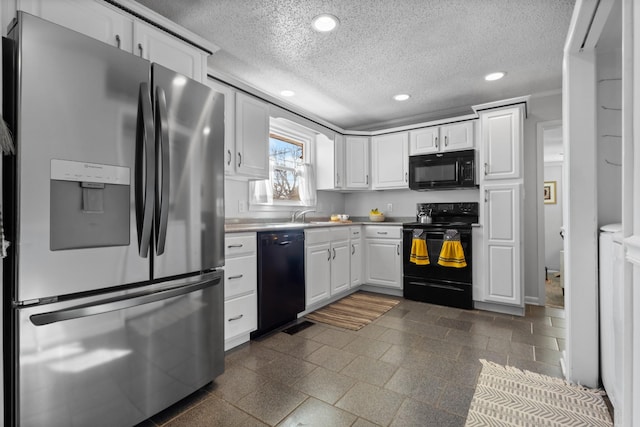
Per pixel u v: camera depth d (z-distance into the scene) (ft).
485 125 10.54
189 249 5.37
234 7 6.33
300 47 7.87
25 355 3.68
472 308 10.72
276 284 8.63
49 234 3.86
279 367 6.66
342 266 11.65
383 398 5.54
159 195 4.79
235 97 8.73
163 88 4.99
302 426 4.83
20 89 3.64
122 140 4.48
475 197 12.42
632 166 2.67
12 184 3.69
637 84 2.53
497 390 5.77
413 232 11.64
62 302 3.97
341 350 7.49
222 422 4.93
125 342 4.51
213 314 5.84
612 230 5.02
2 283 3.66
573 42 5.71
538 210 11.28
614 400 4.92
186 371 5.33
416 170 12.38
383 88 10.52
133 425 4.60
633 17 2.59
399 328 8.91
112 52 4.40
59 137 3.92
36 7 4.40
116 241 4.46
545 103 11.07
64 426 3.96
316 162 13.74
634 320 2.67
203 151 5.64
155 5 6.24
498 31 7.19
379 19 6.73
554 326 9.06
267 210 11.39
